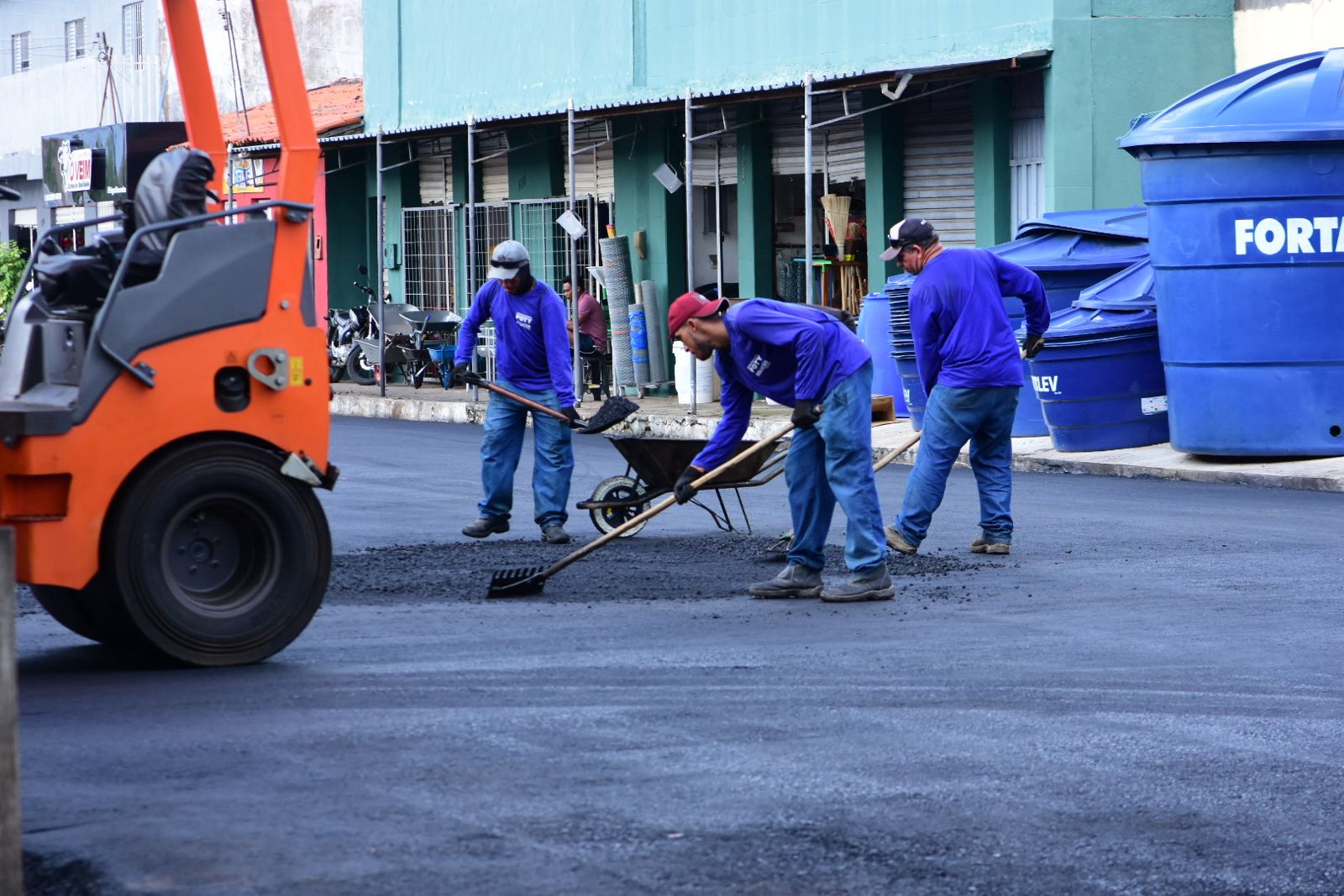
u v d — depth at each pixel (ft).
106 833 18.86
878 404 41.73
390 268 123.13
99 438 26.45
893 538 40.32
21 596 34.96
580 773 21.31
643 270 97.81
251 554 28.17
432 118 116.57
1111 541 42.01
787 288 91.35
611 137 100.22
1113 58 72.18
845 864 18.06
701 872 17.75
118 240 28.73
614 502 43.29
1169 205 55.62
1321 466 53.67
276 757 21.99
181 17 31.83
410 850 18.35
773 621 32.09
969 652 28.94
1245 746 22.77
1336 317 54.34
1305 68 56.49
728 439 35.19
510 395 43.60
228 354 27.48
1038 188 75.05
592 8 100.73
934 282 39.68
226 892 17.12
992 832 19.15
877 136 81.56
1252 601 33.50
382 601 34.50
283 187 28.22
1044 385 60.59
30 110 159.63
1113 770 21.61
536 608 33.65
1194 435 55.93
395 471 63.46
